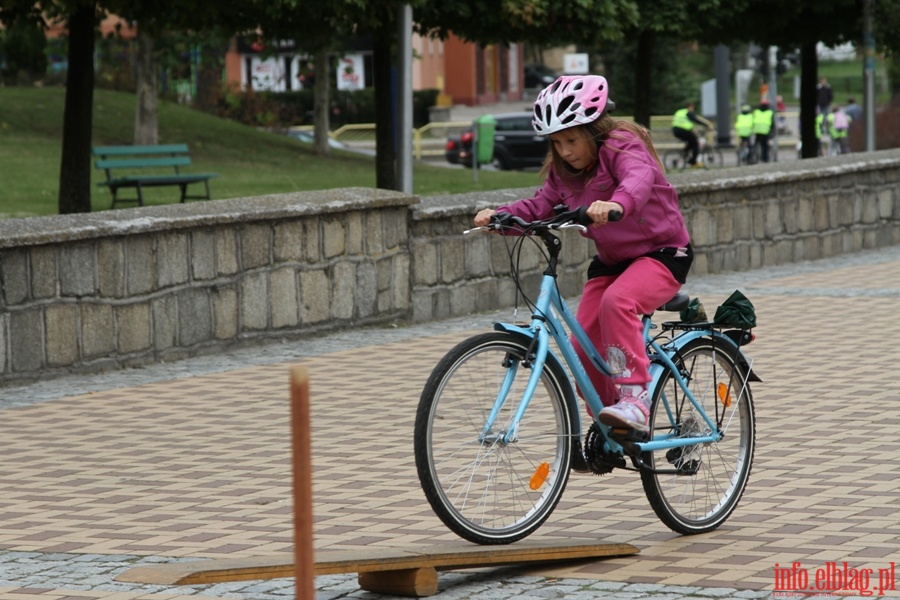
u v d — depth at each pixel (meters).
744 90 127.56
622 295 12.08
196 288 24.06
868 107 55.06
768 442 16.70
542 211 12.56
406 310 27.66
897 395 19.42
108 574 12.02
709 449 13.24
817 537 12.68
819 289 31.41
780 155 100.00
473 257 28.94
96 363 22.56
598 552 12.06
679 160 87.00
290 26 37.41
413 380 21.55
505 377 11.93
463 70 158.38
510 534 11.98
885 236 41.44
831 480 14.82
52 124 74.62
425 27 41.97
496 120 92.06
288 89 135.38
